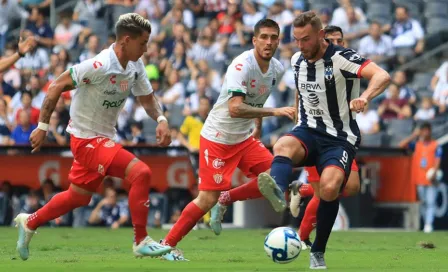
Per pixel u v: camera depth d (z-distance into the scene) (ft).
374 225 163.32
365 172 159.63
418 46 189.47
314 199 90.07
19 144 155.43
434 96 177.78
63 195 75.72
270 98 176.14
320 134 69.36
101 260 79.00
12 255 86.43
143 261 77.71
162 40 193.36
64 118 156.56
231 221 163.63
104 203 153.58
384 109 175.63
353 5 204.54
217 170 81.41
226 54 191.31
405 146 164.45
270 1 198.70
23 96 158.81
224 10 199.72
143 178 72.90
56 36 196.24
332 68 68.90
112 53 72.84
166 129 75.92
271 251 67.26
